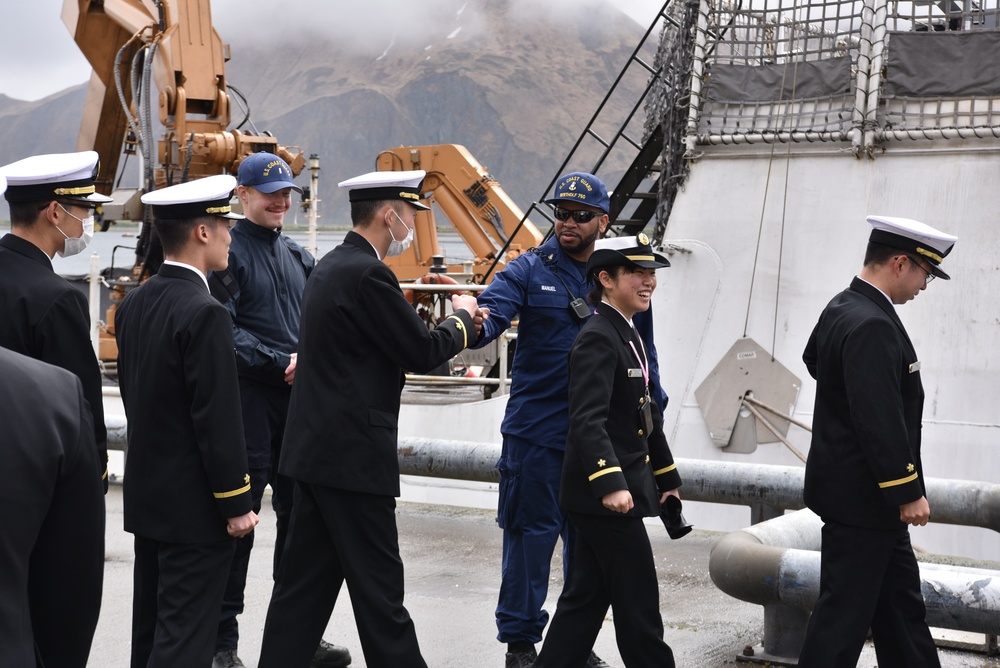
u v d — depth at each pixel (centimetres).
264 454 474
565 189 462
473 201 1430
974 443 749
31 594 223
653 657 383
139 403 381
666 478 412
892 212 772
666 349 840
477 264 1429
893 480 353
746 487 619
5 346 356
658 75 914
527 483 450
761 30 820
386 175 407
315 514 403
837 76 784
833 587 373
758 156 816
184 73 1158
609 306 393
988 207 746
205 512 377
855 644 369
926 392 764
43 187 366
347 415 390
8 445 201
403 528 761
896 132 760
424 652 486
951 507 573
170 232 385
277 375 469
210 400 369
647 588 382
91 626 229
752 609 553
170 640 371
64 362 361
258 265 480
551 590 595
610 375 381
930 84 757
